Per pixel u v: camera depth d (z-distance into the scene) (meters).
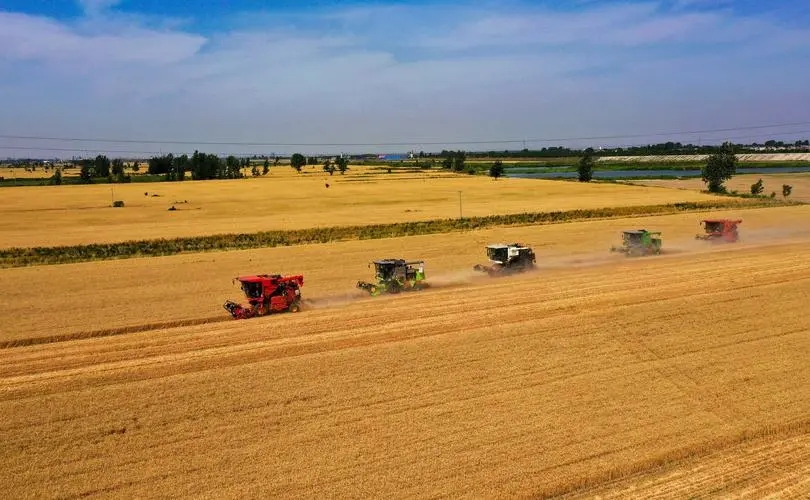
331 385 23.55
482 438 19.95
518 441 19.78
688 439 19.98
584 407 22.09
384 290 37.25
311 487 17.41
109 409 21.70
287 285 33.44
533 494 17.06
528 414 21.53
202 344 28.25
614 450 19.28
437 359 25.95
